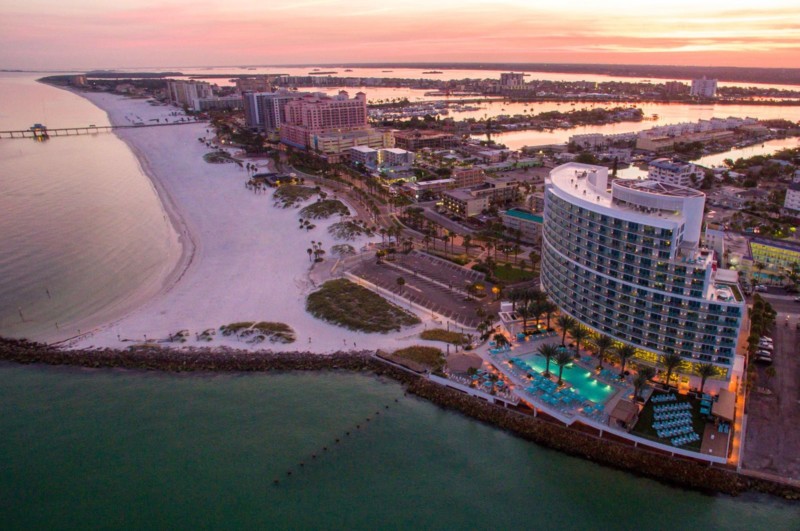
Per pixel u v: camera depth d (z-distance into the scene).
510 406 171.25
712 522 129.88
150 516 134.50
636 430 151.62
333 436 162.62
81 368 199.62
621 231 171.00
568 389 169.00
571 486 143.12
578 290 193.12
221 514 135.12
